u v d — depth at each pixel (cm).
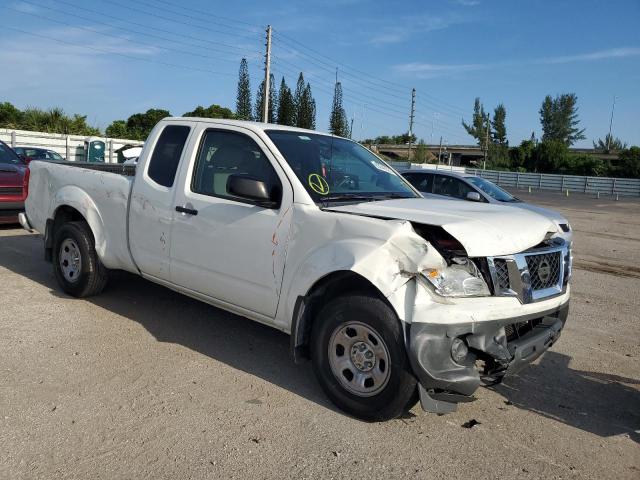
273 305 423
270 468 321
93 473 307
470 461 342
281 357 486
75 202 588
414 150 8856
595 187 5291
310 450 342
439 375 343
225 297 461
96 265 589
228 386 423
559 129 11544
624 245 1419
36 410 371
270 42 3916
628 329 634
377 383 367
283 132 475
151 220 511
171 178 502
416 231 382
